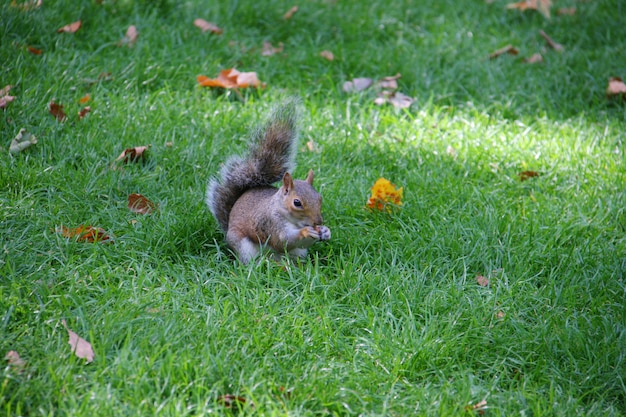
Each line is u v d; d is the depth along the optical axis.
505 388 6.66
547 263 8.40
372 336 7.05
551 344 7.07
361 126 10.94
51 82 10.59
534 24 14.41
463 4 14.91
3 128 9.61
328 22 13.63
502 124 11.38
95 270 7.41
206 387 5.98
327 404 6.11
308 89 11.77
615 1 15.20
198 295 7.30
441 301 7.54
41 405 5.73
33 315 6.73
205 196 8.89
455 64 12.68
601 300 7.82
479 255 8.33
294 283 7.63
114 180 8.97
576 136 11.11
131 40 11.98
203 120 10.52
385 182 8.91
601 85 12.40
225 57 12.26
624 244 8.74
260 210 7.92
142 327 6.64
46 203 8.53
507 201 9.48
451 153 10.55
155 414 5.70
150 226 8.30
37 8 11.87
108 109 10.29
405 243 8.44
